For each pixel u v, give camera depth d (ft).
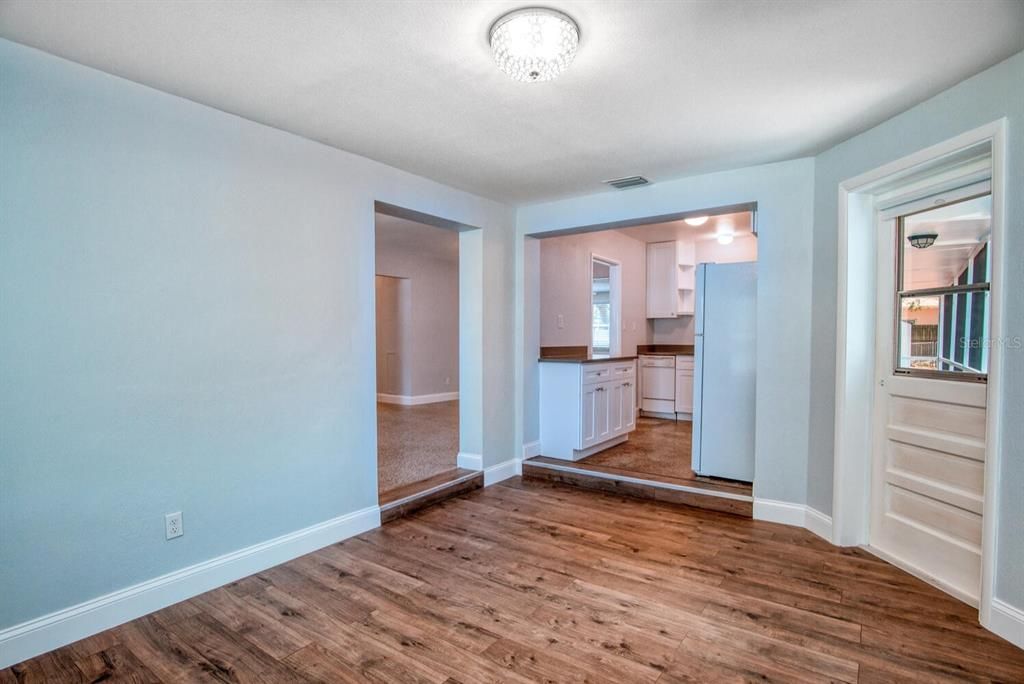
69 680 5.91
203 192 7.82
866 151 8.76
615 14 5.50
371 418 10.43
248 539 8.48
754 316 12.12
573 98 7.55
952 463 7.82
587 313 18.65
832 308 9.59
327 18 5.60
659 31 5.83
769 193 10.57
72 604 6.64
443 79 7.00
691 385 21.01
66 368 6.55
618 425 16.43
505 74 6.81
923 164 7.63
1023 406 6.27
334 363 9.73
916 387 8.46
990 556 6.70
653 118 8.27
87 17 5.57
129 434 7.12
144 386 7.25
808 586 8.04
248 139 8.35
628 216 12.45
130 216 7.07
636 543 9.75
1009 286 6.39
